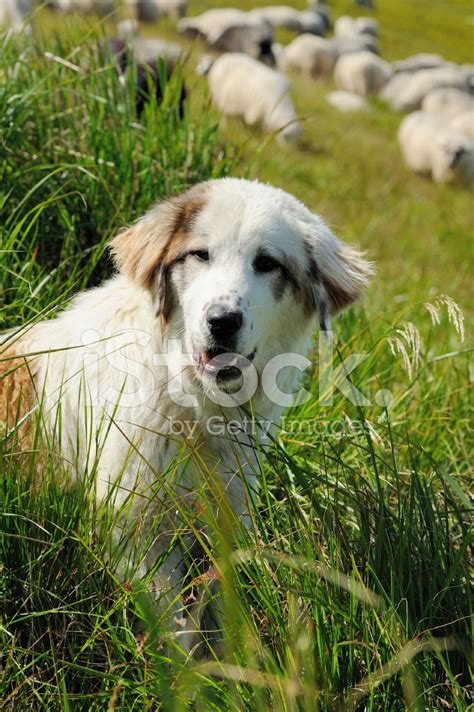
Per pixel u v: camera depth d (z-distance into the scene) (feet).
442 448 16.06
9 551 9.77
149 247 12.13
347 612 9.50
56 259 16.61
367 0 183.42
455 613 10.06
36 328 13.07
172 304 11.96
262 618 9.59
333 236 13.26
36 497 10.05
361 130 69.26
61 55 20.52
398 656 8.89
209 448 11.95
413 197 53.11
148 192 17.60
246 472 12.03
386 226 43.50
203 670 8.98
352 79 95.45
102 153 17.58
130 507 10.30
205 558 11.44
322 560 10.02
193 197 12.27
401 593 9.71
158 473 11.32
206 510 10.04
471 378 19.60
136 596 9.57
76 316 12.67
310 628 9.05
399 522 10.49
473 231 47.50
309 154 54.08
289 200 12.62
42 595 9.63
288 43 119.24
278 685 8.29
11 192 16.16
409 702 8.78
